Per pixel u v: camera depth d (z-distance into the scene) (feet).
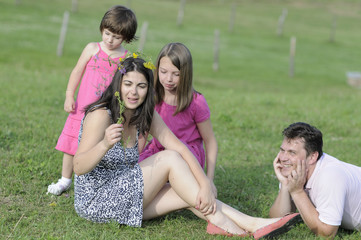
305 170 12.66
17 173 16.42
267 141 25.09
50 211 14.10
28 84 35.88
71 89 15.85
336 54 106.83
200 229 13.50
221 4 156.76
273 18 143.13
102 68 15.72
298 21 144.05
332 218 12.25
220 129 26.76
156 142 15.34
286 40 115.24
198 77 68.03
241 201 16.17
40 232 12.64
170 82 14.48
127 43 16.22
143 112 13.07
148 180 13.07
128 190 13.01
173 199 13.47
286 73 81.66
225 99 37.70
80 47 76.74
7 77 38.93
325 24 144.56
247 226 13.11
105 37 15.65
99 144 12.01
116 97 12.73
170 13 125.29
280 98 40.32
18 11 96.48
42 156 18.51
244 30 119.34
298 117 31.35
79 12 107.14
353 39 127.44
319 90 66.95
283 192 13.47
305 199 12.64
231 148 22.76
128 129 13.23
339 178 12.39
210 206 12.83
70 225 13.06
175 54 14.24
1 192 15.06
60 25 90.43
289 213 13.58
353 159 21.83
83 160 12.26
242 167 19.89
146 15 116.98
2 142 19.60
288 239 12.78
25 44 72.13
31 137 21.17
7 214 13.52
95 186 13.10
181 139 15.39
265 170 19.58
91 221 13.34
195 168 13.47
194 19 122.83
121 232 12.85
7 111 25.89
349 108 36.24
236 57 89.66
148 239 12.34
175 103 15.19
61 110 28.14
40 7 104.01
